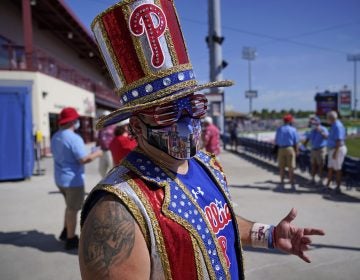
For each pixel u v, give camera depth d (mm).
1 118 10211
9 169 10258
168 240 1148
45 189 9133
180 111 1273
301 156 11547
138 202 1153
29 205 7391
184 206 1228
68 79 22891
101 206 1140
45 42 25531
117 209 1120
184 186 1294
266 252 4660
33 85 16016
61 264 4426
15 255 4699
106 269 1074
